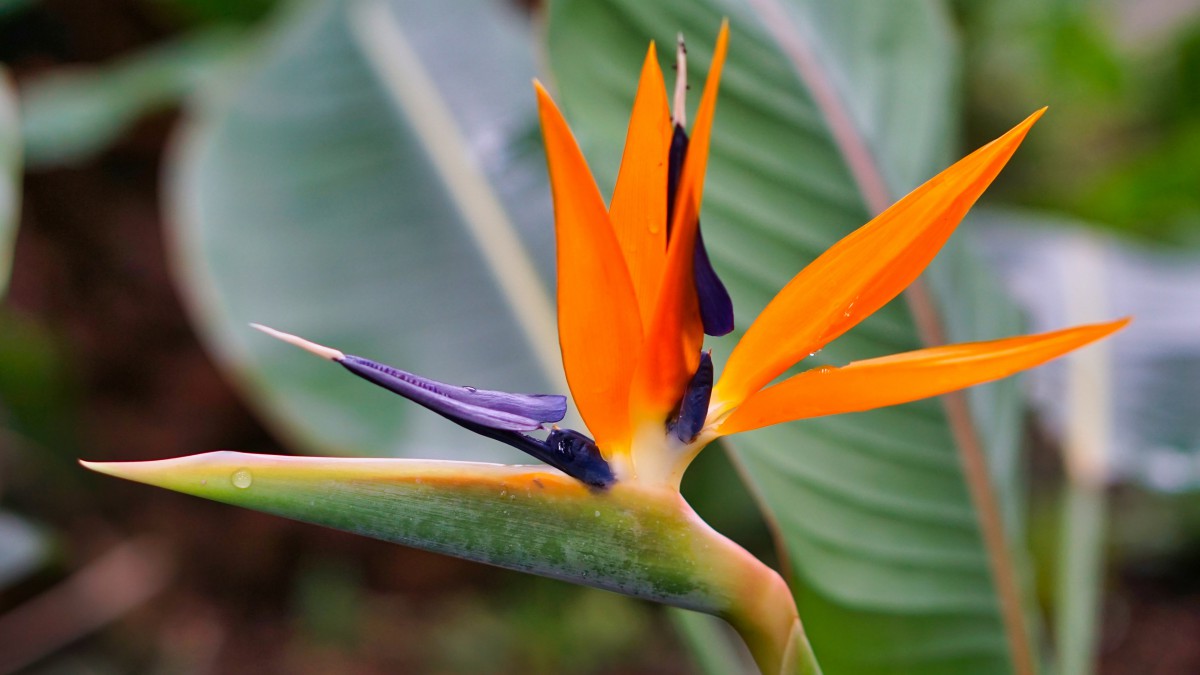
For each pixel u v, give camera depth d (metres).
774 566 2.94
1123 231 2.87
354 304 1.45
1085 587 1.36
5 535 2.09
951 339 1.13
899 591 1.10
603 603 3.36
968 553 1.10
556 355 1.40
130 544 3.26
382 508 0.87
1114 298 1.69
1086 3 3.17
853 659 1.10
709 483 2.84
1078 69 3.32
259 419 3.46
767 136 1.14
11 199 1.38
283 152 1.59
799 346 0.88
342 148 1.58
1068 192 3.19
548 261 1.49
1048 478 3.36
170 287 3.42
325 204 1.54
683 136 0.87
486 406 0.87
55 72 3.46
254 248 1.49
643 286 0.88
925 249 0.87
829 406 0.87
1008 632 1.10
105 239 3.39
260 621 3.33
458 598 3.46
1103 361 1.55
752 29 1.17
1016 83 3.61
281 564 3.43
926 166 1.16
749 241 1.11
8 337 3.09
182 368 3.42
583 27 1.12
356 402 1.40
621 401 0.87
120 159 3.37
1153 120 3.36
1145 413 1.46
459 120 1.62
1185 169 2.63
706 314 0.87
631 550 0.88
